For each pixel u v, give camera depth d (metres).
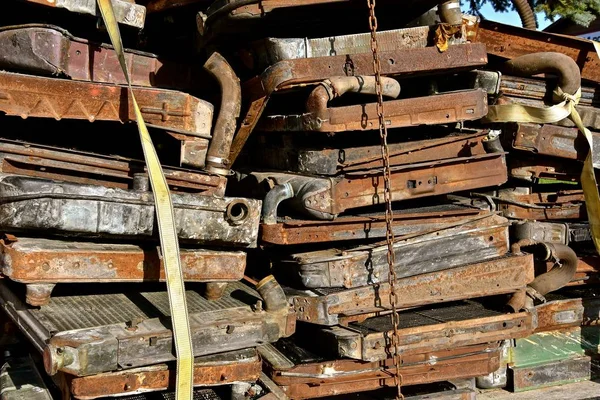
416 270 2.81
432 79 3.07
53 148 2.43
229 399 2.50
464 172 2.89
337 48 2.77
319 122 2.69
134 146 3.01
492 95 3.19
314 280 2.74
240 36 2.96
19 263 2.10
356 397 2.94
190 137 2.62
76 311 2.35
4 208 2.13
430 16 2.85
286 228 2.76
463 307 3.07
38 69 2.51
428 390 2.95
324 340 2.73
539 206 3.37
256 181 3.03
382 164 2.83
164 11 3.10
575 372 3.36
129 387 2.16
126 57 2.79
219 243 2.44
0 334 2.71
